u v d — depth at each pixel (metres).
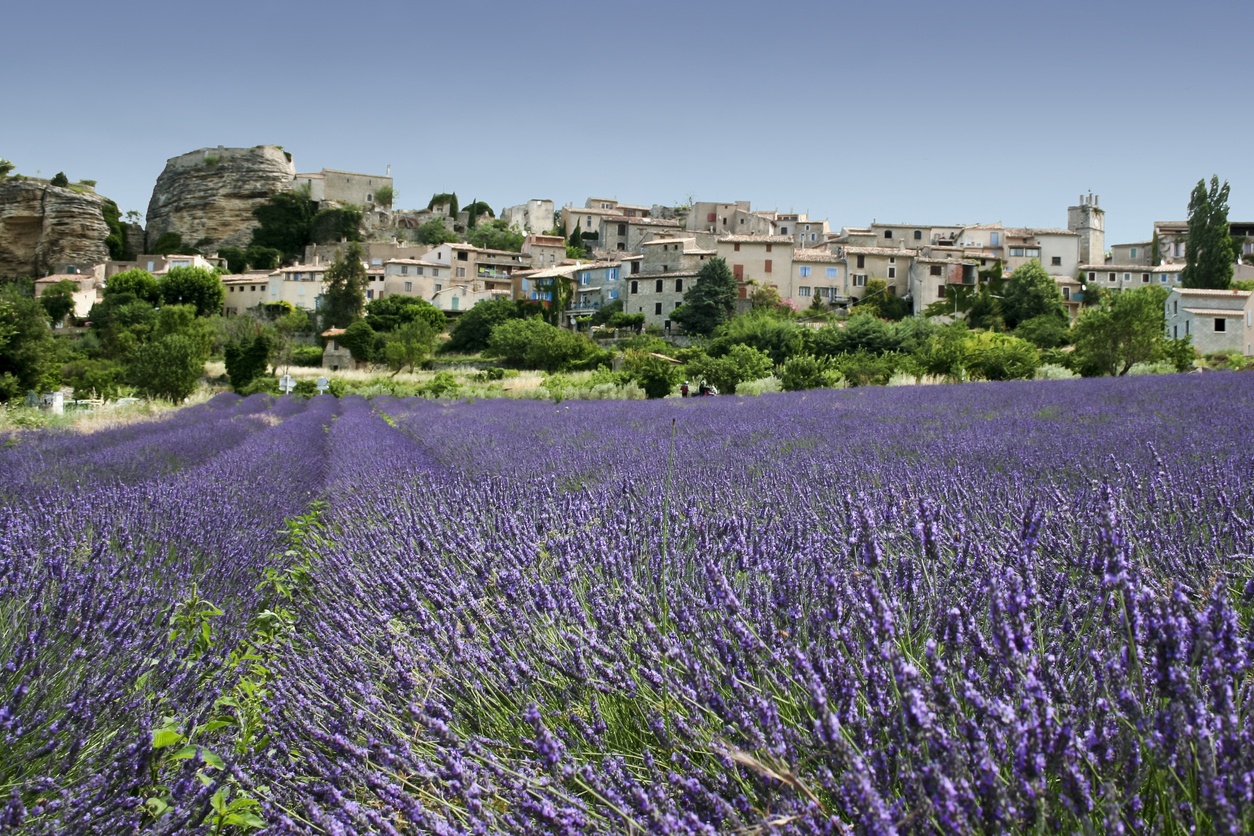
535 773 2.03
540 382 41.38
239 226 114.06
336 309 78.31
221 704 2.98
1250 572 2.53
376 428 15.59
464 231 122.62
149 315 77.00
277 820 2.12
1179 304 52.84
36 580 3.44
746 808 1.77
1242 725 1.54
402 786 2.16
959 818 1.39
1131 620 1.93
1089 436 7.25
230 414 23.91
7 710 2.37
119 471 8.18
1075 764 1.45
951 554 2.85
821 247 82.75
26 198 103.12
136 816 2.22
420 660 2.71
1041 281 64.31
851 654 2.09
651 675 2.14
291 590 4.82
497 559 3.39
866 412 12.92
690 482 5.22
